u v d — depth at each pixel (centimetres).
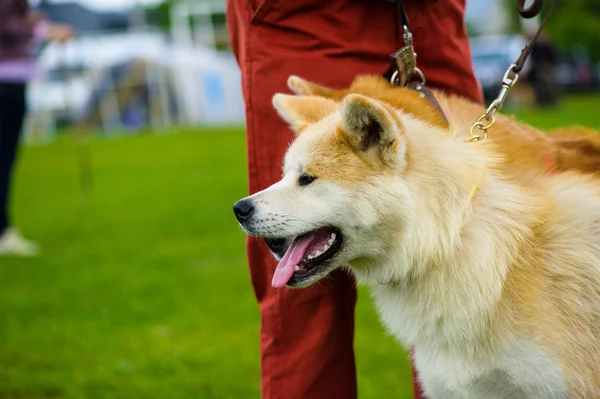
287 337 335
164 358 488
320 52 335
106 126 2423
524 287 290
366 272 323
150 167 1473
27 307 606
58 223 973
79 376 464
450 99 350
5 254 796
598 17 3181
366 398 417
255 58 334
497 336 290
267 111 335
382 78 338
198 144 1805
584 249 296
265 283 341
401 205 300
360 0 335
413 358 332
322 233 320
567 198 309
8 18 768
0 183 797
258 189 339
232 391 438
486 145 318
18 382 455
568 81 3180
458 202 296
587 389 285
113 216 995
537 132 364
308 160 314
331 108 332
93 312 590
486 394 301
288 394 335
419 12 350
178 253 764
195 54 2672
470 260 293
